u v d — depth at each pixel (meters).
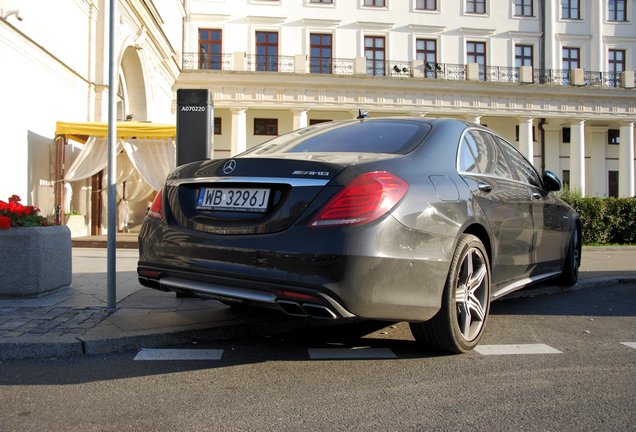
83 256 7.77
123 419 1.91
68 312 3.51
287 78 25.84
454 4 30.59
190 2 28.16
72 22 11.38
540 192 4.12
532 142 29.33
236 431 1.81
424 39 30.33
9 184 8.97
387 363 2.65
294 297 2.24
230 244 2.39
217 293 2.46
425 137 2.95
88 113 12.30
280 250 2.25
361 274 2.18
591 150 31.97
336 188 2.26
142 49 16.30
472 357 2.77
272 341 3.10
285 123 28.44
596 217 13.68
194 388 2.26
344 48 29.36
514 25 31.23
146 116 17.66
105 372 2.48
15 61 9.02
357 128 3.24
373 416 1.96
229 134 27.61
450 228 2.58
